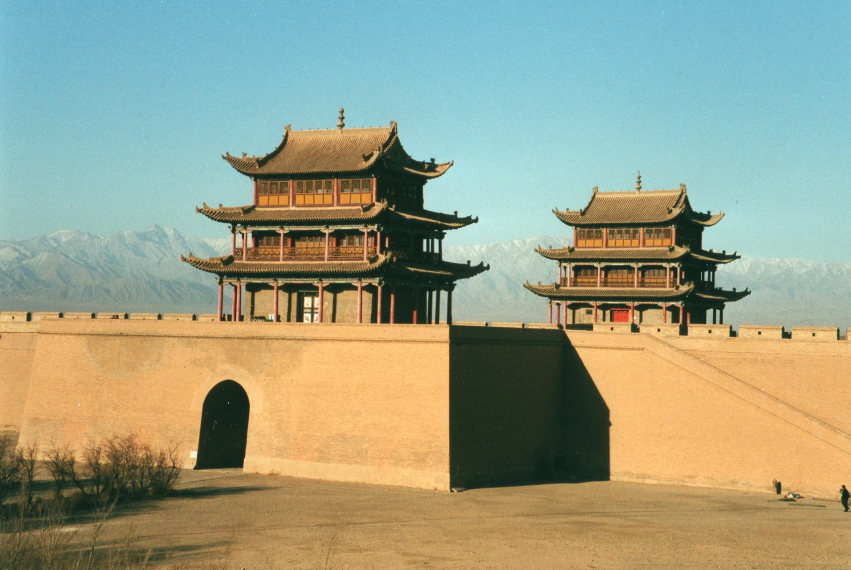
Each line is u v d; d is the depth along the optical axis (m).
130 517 76.56
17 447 103.56
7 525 66.94
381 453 89.38
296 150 114.25
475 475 90.06
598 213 133.38
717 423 92.69
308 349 93.06
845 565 65.62
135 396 99.69
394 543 69.50
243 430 102.88
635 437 96.56
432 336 88.25
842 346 91.50
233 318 110.88
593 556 66.94
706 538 71.81
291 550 67.44
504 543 69.81
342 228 107.44
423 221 109.38
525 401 96.50
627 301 129.25
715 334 98.50
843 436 86.88
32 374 104.75
